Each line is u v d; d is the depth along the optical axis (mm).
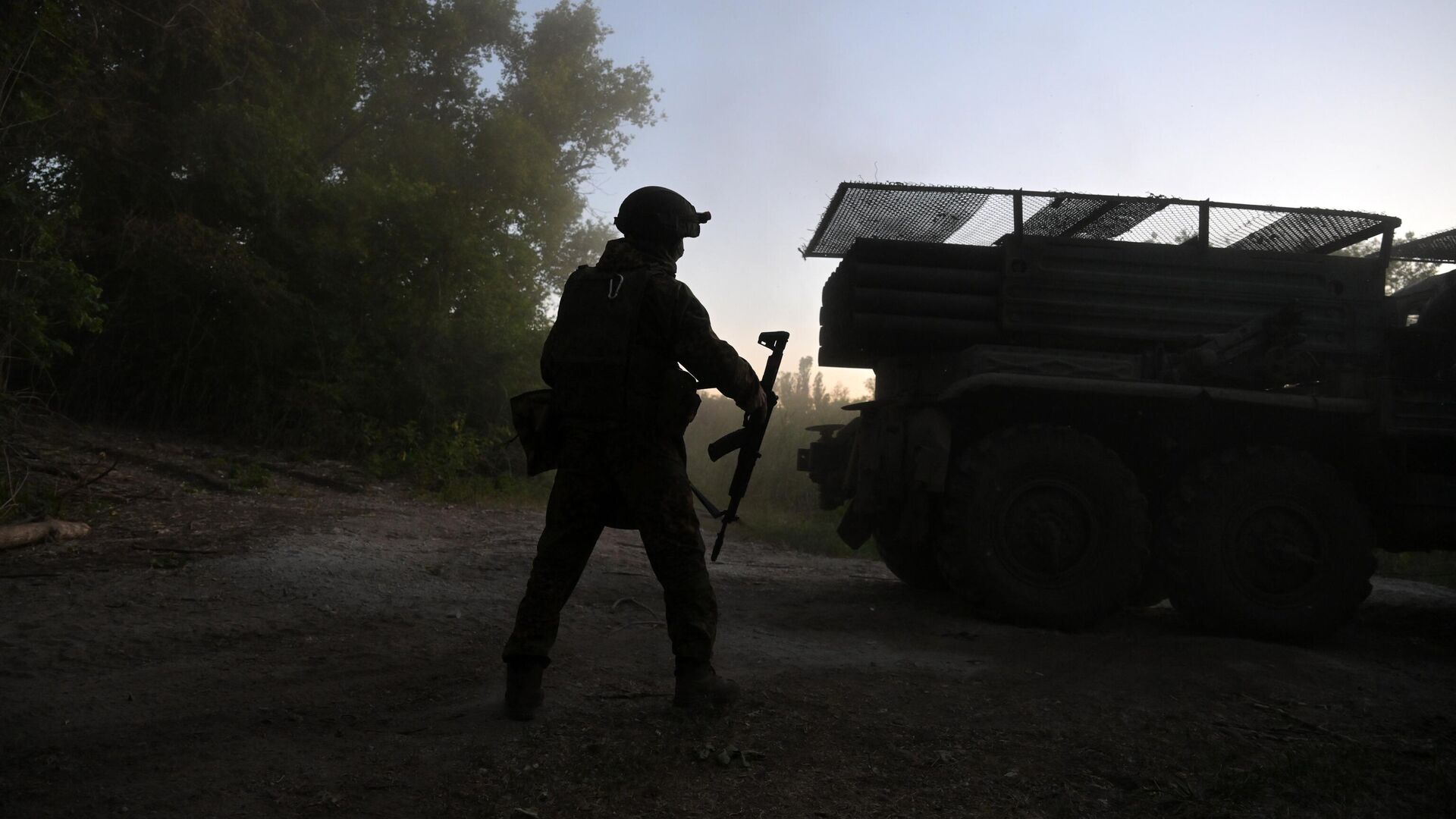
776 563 7578
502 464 11781
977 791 2611
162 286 11023
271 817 2309
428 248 12641
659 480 2982
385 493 9492
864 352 5926
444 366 12547
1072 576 4973
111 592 4477
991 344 5406
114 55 10117
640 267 2994
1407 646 5289
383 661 3658
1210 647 4504
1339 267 5426
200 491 7719
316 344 11773
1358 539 4977
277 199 11453
